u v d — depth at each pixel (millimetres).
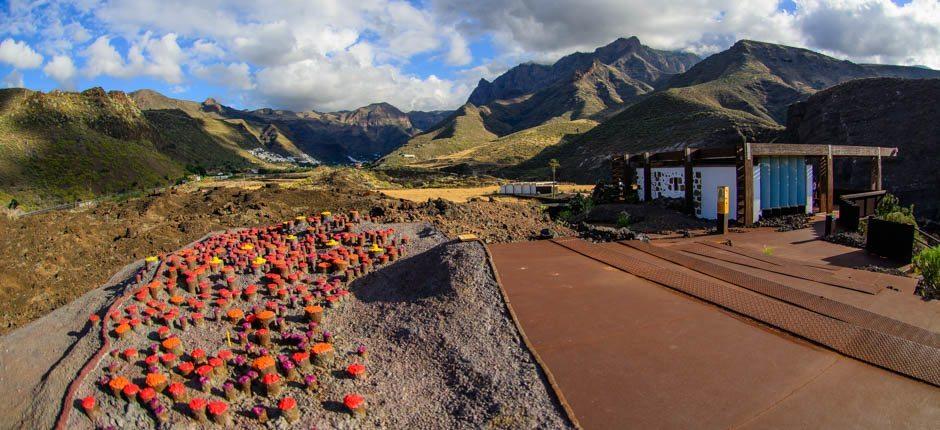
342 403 5336
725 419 4797
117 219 16719
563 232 12930
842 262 11109
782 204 18172
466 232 12508
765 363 5824
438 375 5887
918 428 4648
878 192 18578
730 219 16891
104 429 4730
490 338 6484
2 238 13578
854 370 5645
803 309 7367
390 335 6996
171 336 6586
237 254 10234
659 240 13773
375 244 11242
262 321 6914
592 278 8797
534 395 5258
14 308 11406
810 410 4930
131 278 9242
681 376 5566
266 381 5434
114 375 5543
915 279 9320
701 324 6895
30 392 5426
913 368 5598
